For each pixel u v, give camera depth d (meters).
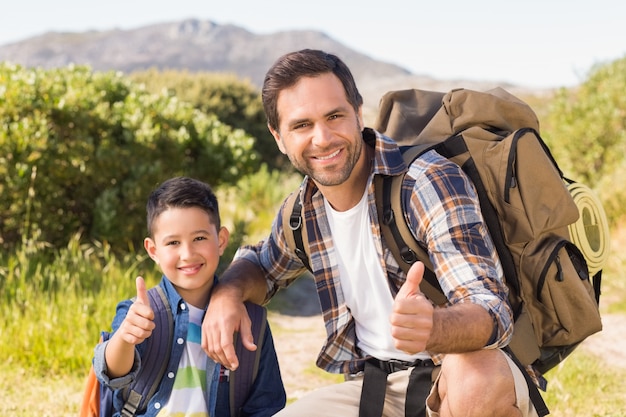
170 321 2.94
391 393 2.87
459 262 2.49
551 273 2.72
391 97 3.36
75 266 6.89
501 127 2.93
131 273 7.31
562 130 13.94
